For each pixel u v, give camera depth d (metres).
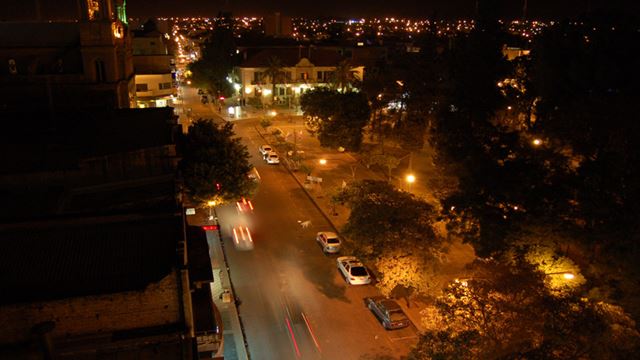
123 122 42.44
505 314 23.16
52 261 21.05
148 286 20.20
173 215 23.33
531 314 22.48
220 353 27.31
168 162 36.84
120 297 20.16
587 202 30.39
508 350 22.02
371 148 73.00
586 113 36.75
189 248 28.55
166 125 41.09
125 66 61.34
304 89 108.44
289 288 37.16
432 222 35.25
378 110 82.00
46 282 20.25
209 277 25.86
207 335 24.78
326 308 34.72
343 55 120.75
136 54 86.38
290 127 91.31
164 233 22.48
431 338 23.94
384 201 34.47
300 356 29.84
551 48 53.59
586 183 31.25
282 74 104.56
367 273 37.84
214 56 111.06
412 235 32.44
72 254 21.36
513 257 31.58
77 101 58.34
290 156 69.62
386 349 30.59
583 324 21.27
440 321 25.59
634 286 27.77
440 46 104.50
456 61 66.50
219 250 42.84
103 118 43.94
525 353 20.81
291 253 42.75
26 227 21.91
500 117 59.16
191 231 30.45
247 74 106.56
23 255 21.14
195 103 116.12
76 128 40.75
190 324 20.97
